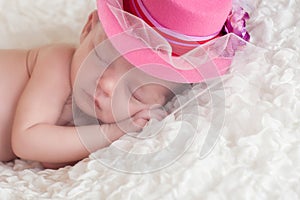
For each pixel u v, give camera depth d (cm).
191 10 111
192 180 97
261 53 123
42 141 117
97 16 124
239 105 112
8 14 154
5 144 127
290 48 129
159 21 113
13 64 130
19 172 116
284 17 138
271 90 116
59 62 126
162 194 96
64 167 118
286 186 96
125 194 96
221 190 95
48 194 103
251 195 94
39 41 151
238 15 123
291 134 106
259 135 104
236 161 101
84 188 101
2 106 126
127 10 117
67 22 154
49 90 123
